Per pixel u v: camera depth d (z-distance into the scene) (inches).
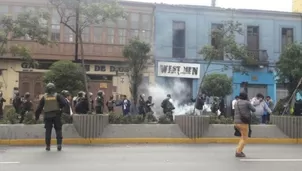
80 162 370.6
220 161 384.8
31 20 628.7
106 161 378.3
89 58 983.0
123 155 424.5
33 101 952.3
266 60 1098.7
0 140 533.0
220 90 893.2
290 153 455.8
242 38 1098.1
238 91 1084.5
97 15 609.9
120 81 1003.3
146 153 443.8
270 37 1119.6
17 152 446.9
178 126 583.8
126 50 909.8
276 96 1110.4
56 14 957.8
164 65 1036.5
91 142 550.9
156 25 1042.7
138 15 1027.9
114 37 1006.4
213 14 1083.9
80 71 784.3
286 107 656.4
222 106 874.8
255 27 1117.1
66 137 548.4
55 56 963.3
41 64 966.4
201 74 1058.7
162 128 577.6
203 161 383.9
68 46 969.5
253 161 386.0
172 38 1052.5
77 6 602.9
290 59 768.3
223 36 738.8
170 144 553.6
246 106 422.6
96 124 557.0
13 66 953.5
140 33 1027.3
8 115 590.6
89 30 989.8
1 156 411.2
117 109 952.9
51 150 468.1
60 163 363.6
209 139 579.8
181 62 1049.5
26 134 542.0
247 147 524.1
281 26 1128.8
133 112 832.3
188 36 1063.0
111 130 564.4
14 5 957.8
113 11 604.1
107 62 1002.1
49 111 463.2
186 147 514.9
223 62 1071.0
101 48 992.2
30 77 962.1
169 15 1053.2
